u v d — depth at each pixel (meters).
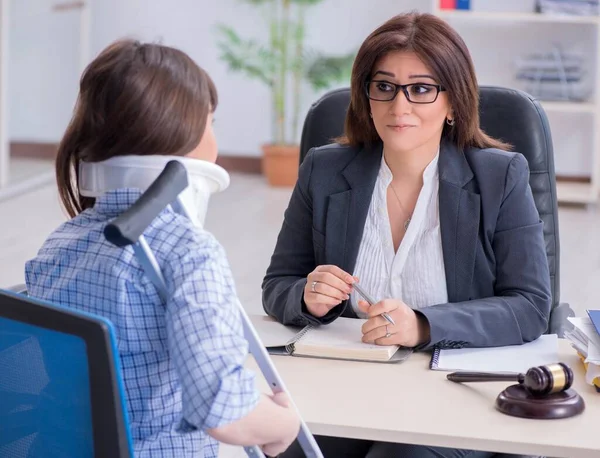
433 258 2.08
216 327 1.27
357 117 2.16
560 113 7.08
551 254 2.43
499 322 1.95
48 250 1.45
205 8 7.58
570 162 7.15
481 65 7.08
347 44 7.37
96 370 1.20
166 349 1.36
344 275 2.00
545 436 1.53
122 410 1.21
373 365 1.86
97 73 1.41
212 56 7.65
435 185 2.11
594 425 1.57
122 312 1.34
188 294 1.29
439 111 2.03
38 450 1.33
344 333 1.98
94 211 1.45
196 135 1.42
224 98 7.70
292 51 7.37
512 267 2.05
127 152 1.40
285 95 7.53
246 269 5.16
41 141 8.16
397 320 1.89
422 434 1.55
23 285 1.87
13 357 1.31
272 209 6.57
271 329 2.07
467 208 2.07
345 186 2.17
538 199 2.42
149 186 1.33
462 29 7.05
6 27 6.88
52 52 7.98
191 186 1.42
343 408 1.65
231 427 1.30
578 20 6.50
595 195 6.71
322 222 2.19
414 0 7.23
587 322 1.86
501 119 2.42
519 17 6.54
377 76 2.03
